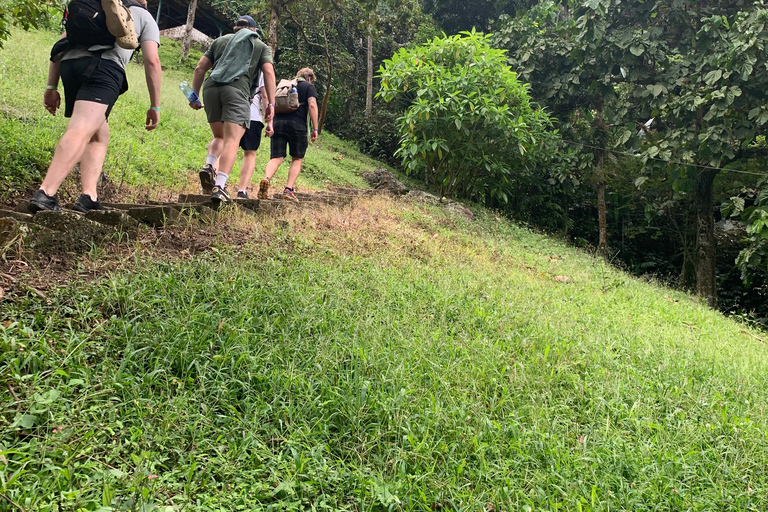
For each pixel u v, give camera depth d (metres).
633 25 13.18
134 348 2.73
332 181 11.47
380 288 4.49
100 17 3.80
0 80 8.23
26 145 5.50
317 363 2.98
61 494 1.80
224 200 5.21
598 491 2.49
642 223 17.72
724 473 2.82
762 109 10.97
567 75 13.48
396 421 2.65
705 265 13.84
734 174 15.34
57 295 2.92
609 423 3.13
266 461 2.30
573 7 13.58
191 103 5.55
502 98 11.58
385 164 17.27
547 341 4.18
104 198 5.35
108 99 3.93
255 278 3.82
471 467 2.52
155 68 4.26
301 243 5.09
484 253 7.70
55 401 2.23
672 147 11.88
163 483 2.03
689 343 5.15
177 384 2.55
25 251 3.27
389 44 21.53
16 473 1.79
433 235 7.87
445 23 19.22
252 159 6.22
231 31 21.70
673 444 2.99
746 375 4.39
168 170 6.98
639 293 7.58
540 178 14.97
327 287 4.09
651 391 3.68
